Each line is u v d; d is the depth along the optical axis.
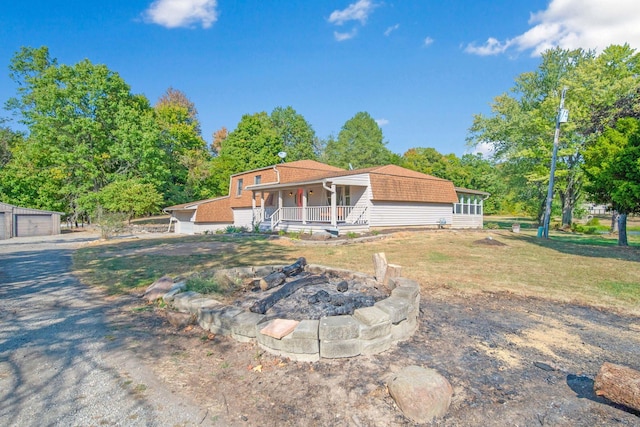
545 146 22.67
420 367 2.88
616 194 10.92
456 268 8.20
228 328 3.83
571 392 2.81
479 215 24.44
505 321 4.55
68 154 25.20
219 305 4.27
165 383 2.92
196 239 16.11
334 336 3.26
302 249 11.86
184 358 3.39
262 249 11.90
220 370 3.15
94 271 8.09
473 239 14.72
